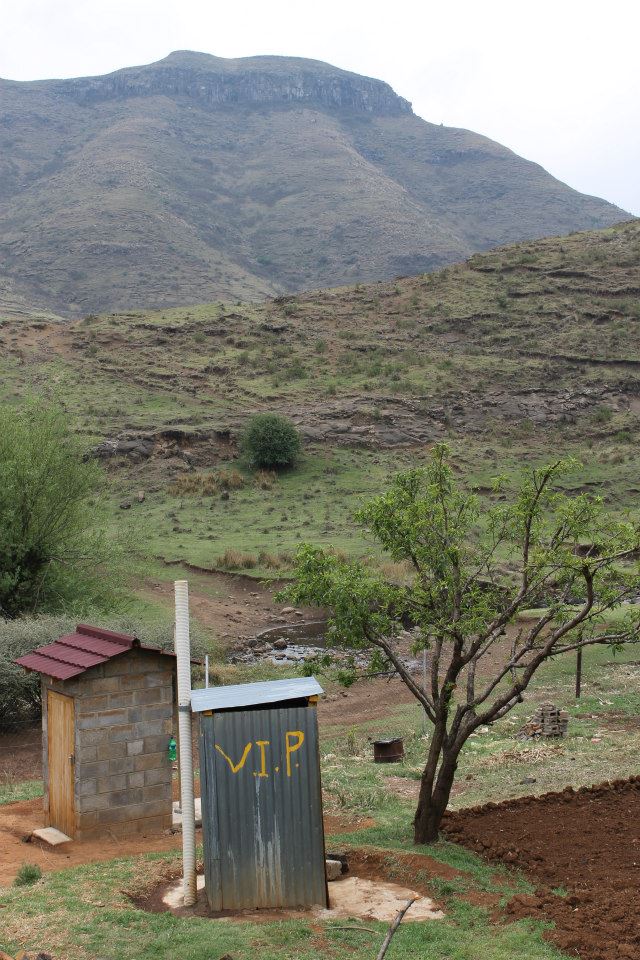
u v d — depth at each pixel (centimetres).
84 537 3075
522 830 1297
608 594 1218
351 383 7925
